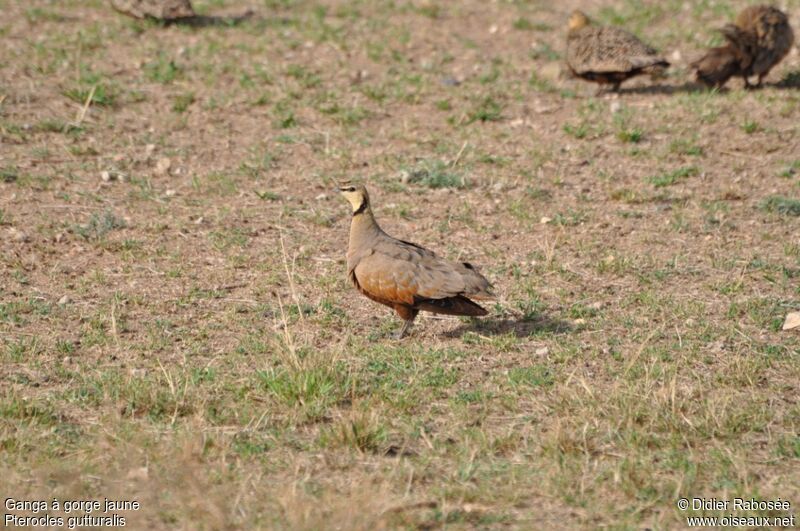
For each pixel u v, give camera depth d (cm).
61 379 1116
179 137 1908
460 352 1196
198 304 1322
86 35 2402
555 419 1042
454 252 1494
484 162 1831
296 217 1614
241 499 881
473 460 964
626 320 1283
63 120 1925
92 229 1530
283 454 970
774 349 1201
